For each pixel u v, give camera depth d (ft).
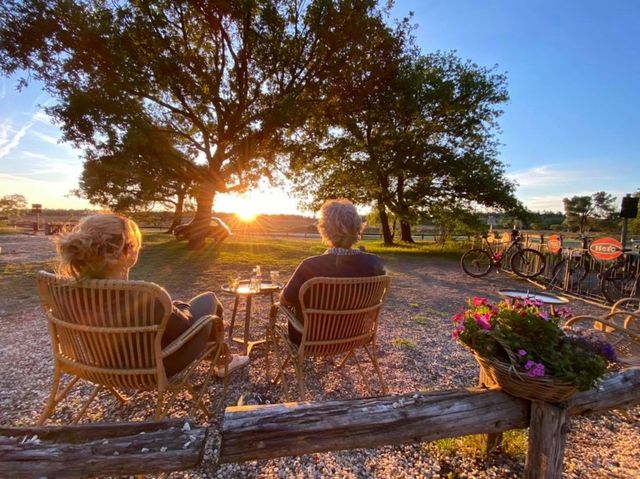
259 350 10.37
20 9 27.89
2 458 3.38
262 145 37.68
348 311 6.63
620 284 19.88
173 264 28.45
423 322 14.15
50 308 5.18
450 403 4.51
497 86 50.93
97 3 30.76
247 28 31.91
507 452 5.97
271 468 5.48
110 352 4.91
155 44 31.94
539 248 27.07
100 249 4.67
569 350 4.28
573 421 7.18
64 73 30.48
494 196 48.47
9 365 8.99
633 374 5.41
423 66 51.37
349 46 34.04
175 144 41.75
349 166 52.13
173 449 3.62
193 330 5.45
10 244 44.01
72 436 3.65
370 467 5.56
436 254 46.55
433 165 48.70
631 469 5.68
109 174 32.27
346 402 4.38
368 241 68.64
